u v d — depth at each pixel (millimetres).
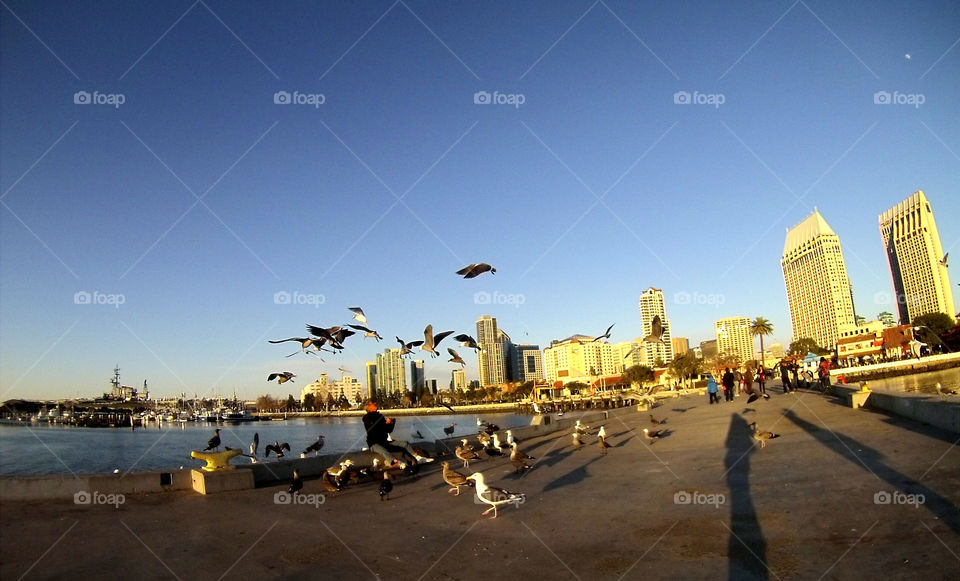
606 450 19125
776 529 8594
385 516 11305
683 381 140125
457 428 102125
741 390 48906
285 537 9734
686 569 7309
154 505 12461
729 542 8211
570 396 170875
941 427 15242
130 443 115125
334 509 12039
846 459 13117
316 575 7750
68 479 13227
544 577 7383
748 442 17547
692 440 19734
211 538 9688
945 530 7691
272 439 103188
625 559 7875
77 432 169000
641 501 11258
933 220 176125
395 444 17312
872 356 140750
